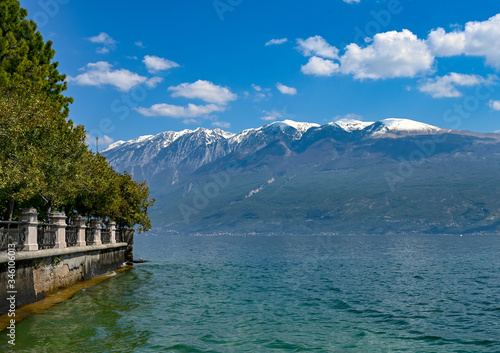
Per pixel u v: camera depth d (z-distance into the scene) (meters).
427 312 24.95
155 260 73.06
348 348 17.17
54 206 34.06
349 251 113.69
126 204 51.66
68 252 27.06
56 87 38.22
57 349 15.34
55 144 28.70
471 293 33.00
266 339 18.12
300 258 81.75
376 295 31.58
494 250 115.44
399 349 17.19
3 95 26.08
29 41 35.38
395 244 179.75
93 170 37.12
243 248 138.50
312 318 22.78
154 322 20.50
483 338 19.03
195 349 16.23
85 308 22.77
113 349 15.74
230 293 31.44
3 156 24.20
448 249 124.50
